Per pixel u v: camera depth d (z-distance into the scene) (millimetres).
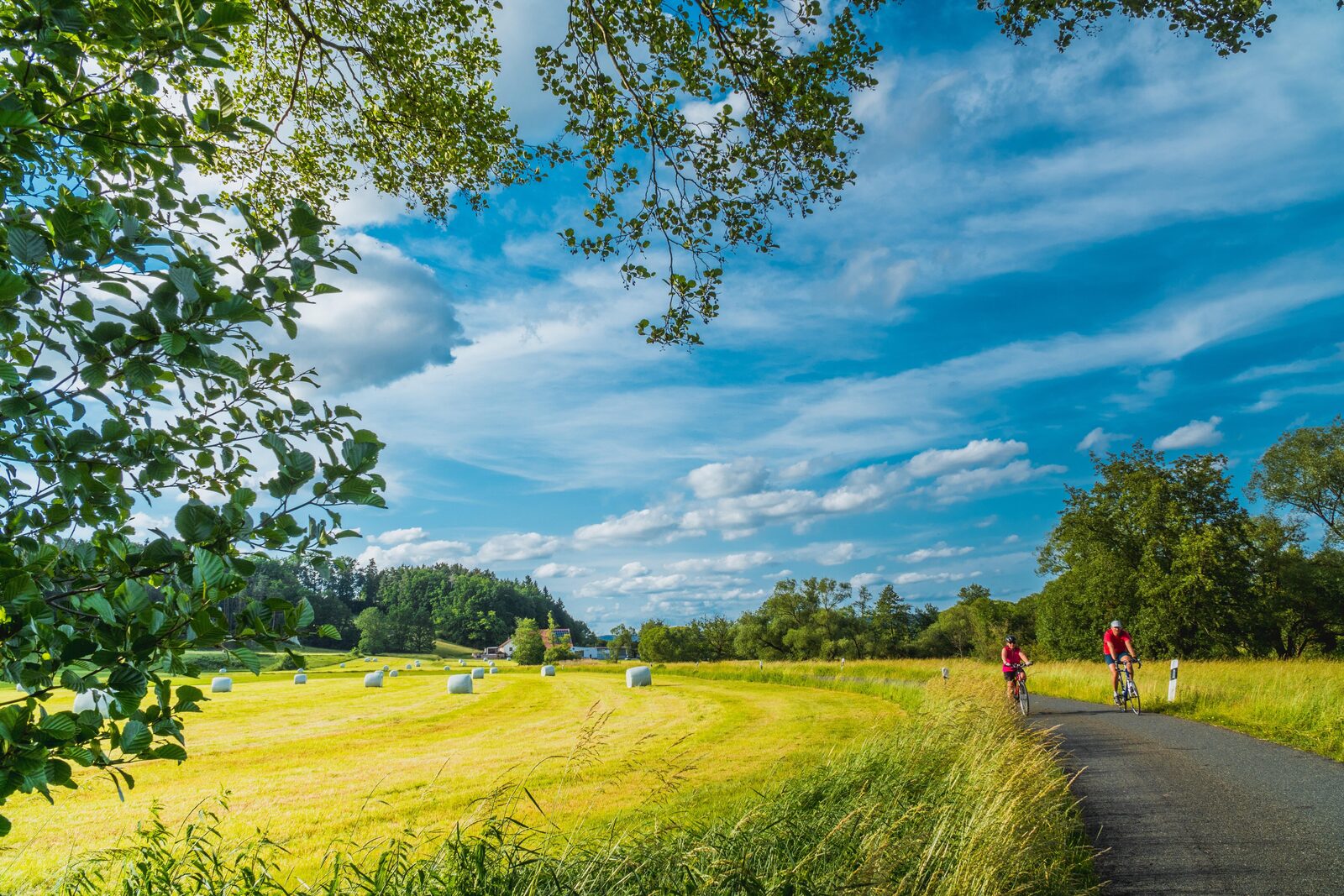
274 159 7699
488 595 175125
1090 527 45562
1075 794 7434
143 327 2266
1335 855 5223
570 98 6125
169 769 12492
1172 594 40625
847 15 5820
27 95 2270
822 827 4477
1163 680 18141
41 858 5559
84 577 2328
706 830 4234
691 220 6355
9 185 2330
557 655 111812
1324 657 41500
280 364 2850
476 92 7527
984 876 3871
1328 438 47750
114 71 2711
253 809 9156
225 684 34656
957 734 8195
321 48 6699
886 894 3666
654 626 103938
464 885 3100
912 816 4770
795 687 31203
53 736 1927
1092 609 47094
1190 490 43281
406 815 8531
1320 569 43469
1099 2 6414
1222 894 4594
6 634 1952
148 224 2479
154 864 3428
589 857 3500
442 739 16750
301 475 2352
